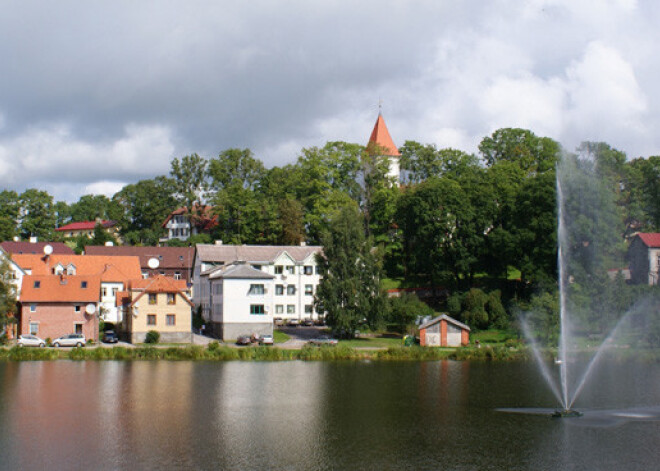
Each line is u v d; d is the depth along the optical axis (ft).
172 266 606.96
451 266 506.07
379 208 580.30
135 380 268.62
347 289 410.11
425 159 645.92
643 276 474.49
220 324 416.87
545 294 394.93
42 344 375.04
